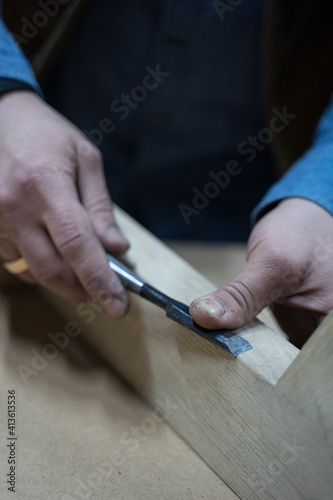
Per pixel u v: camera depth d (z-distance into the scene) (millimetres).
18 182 644
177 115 1081
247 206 1221
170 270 656
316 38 871
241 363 465
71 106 1139
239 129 1100
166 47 1013
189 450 585
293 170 694
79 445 570
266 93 940
